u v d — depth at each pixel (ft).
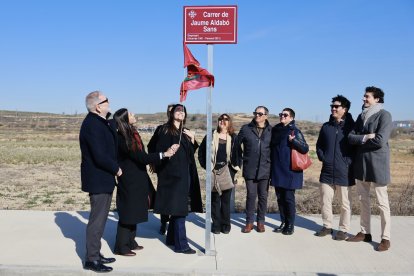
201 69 19.16
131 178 19.11
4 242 21.31
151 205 20.71
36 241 21.52
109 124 18.06
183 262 18.66
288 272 17.56
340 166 21.90
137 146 19.04
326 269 18.03
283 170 22.79
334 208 29.84
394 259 19.31
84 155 17.66
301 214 28.89
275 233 23.47
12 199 43.86
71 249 20.29
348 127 22.06
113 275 17.29
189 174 20.45
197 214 28.19
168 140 19.81
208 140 19.40
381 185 20.40
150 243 21.52
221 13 18.97
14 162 92.63
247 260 19.06
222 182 22.91
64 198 45.37
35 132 304.91
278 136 22.93
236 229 24.38
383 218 20.54
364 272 17.72
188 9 19.04
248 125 23.56
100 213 17.65
